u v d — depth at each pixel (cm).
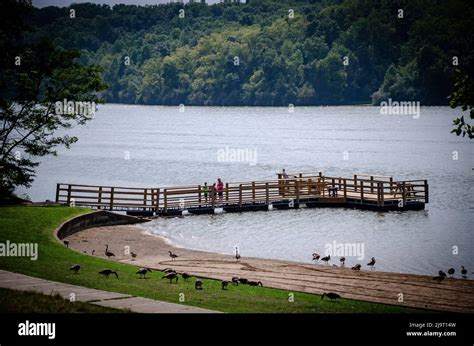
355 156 14738
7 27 6638
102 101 7019
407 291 4228
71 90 6844
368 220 7525
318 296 3988
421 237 6638
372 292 4181
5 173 6569
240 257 5488
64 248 4984
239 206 8069
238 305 3528
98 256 5325
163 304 3391
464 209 8225
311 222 7412
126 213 7631
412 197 8219
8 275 3888
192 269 4853
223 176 11662
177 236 6594
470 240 6488
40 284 3697
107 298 3466
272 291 4059
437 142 17750
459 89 3572
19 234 5291
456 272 5281
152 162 13700
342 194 8625
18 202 6738
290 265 5112
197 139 19325
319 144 17575
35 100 6725
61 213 6338
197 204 7900
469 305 3862
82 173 11956
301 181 8388
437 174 11644
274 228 7088
